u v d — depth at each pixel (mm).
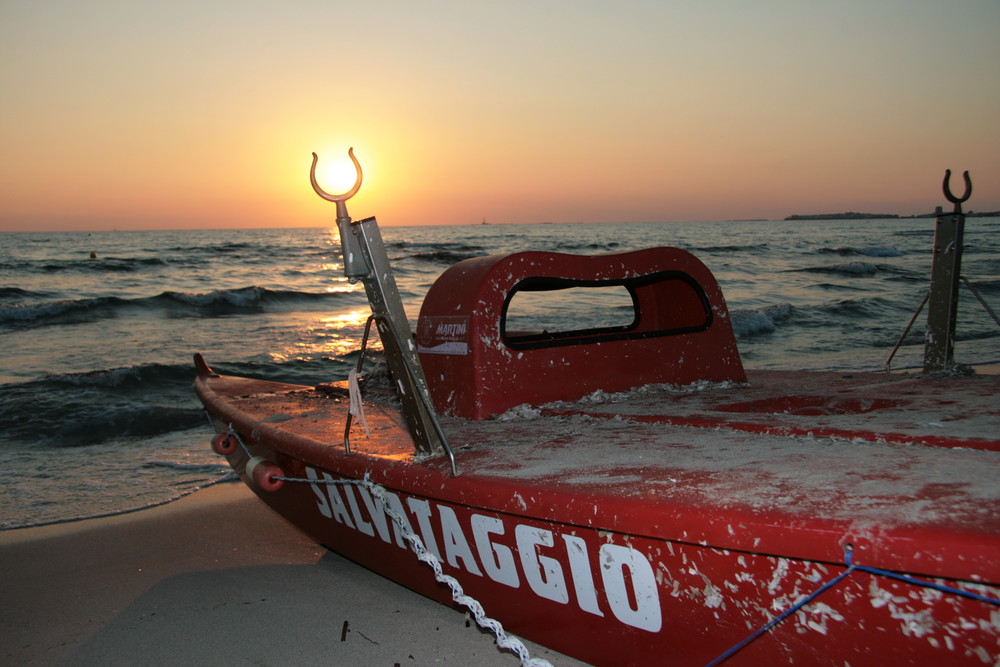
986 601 1452
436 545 2598
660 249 3893
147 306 19062
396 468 2580
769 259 38125
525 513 2156
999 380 3619
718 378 3953
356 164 2365
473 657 2834
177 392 9461
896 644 1603
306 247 58656
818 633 1718
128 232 186125
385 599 3438
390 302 2426
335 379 10680
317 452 2982
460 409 3295
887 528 1547
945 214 3869
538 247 51750
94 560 4152
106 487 5656
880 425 2441
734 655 1901
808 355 11250
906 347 11727
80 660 3014
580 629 2271
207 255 44750
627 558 2012
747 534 1718
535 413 3211
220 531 4598
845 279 26312
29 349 12828
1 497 5402
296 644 3033
